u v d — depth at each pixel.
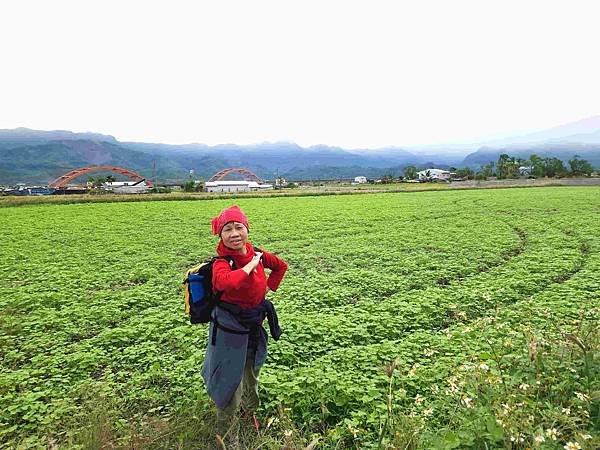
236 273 4.57
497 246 18.19
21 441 5.25
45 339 8.69
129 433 5.25
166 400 6.20
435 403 5.17
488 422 4.03
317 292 11.42
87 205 42.47
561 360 5.37
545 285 12.27
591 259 15.29
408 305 10.20
